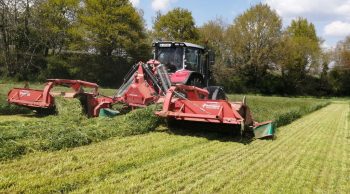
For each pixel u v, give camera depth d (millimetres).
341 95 64312
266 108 18641
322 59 63094
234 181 6125
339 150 9414
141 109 10297
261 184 6082
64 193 5172
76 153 7160
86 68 42906
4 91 18266
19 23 37656
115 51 44906
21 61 38156
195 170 6590
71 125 9453
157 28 52500
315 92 62750
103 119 10219
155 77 11258
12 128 8766
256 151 8508
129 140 8594
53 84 11500
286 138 10734
